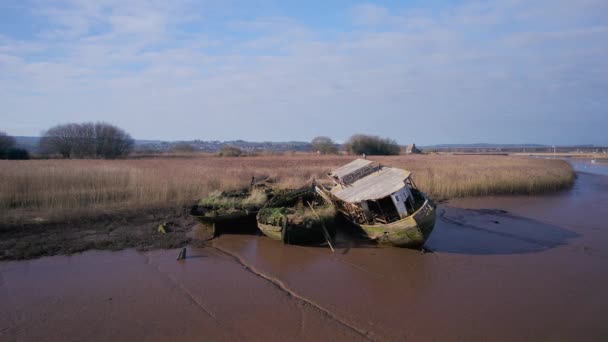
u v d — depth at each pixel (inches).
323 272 484.7
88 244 570.6
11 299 399.5
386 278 465.1
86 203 797.2
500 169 1368.1
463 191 1039.6
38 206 755.4
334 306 391.2
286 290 430.3
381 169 714.8
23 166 1261.1
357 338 330.0
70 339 326.6
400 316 369.7
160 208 795.4
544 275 472.7
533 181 1112.8
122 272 476.4
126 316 366.3
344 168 786.8
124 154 2716.5
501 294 418.6
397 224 541.0
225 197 761.0
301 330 343.0
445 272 483.2
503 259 531.2
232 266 505.0
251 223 677.9
